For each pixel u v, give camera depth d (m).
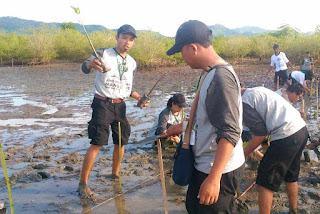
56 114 10.12
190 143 2.62
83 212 4.07
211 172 2.30
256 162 5.28
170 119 6.31
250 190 4.62
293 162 3.71
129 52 28.39
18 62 35.31
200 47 2.48
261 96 3.56
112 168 5.09
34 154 6.27
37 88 16.83
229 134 2.27
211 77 2.38
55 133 7.85
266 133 3.47
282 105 3.55
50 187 4.80
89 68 4.23
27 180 5.05
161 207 4.17
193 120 2.61
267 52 31.30
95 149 4.49
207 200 2.32
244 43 31.86
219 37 37.03
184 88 16.08
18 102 12.51
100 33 38.22
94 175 5.25
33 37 34.31
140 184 4.88
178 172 2.61
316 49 27.27
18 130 8.16
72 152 6.39
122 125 4.75
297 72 10.24
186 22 2.55
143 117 9.48
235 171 2.56
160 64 28.56
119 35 4.43
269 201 3.56
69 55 36.06
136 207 4.18
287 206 4.13
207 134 2.50
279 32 50.81
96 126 4.41
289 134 3.46
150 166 5.59
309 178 4.93
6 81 20.45
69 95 14.24
